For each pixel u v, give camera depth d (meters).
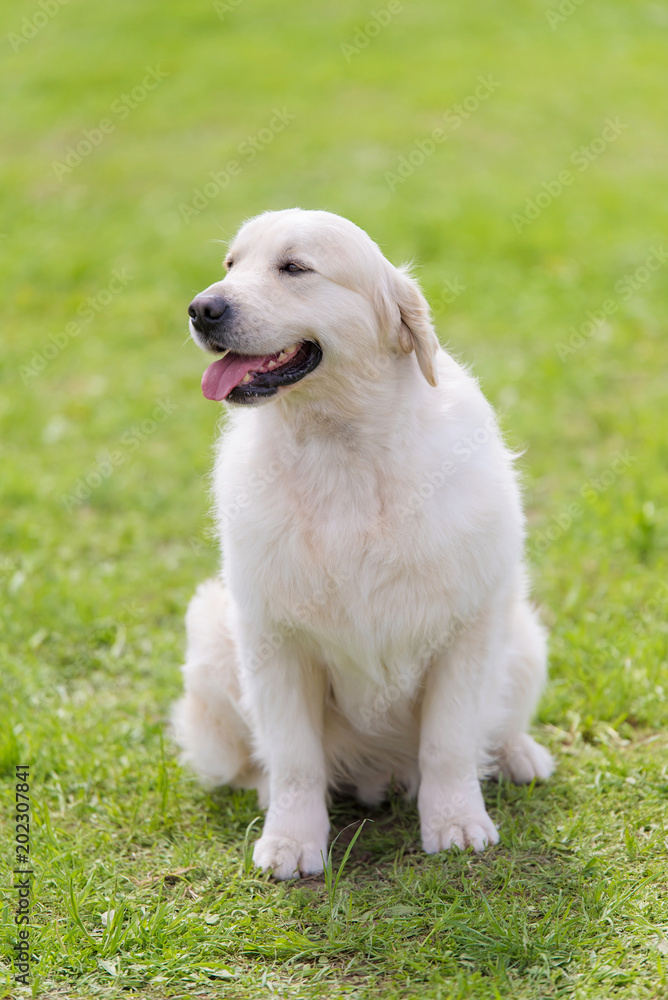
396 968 3.88
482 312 12.45
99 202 17.12
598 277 13.16
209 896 4.43
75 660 6.82
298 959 3.99
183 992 3.80
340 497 4.50
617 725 5.67
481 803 4.82
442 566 4.46
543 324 12.02
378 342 4.54
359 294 4.49
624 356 11.10
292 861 4.59
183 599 7.43
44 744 5.74
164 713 6.26
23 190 17.80
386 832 5.03
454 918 4.05
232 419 5.11
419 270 13.64
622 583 7.14
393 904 4.25
